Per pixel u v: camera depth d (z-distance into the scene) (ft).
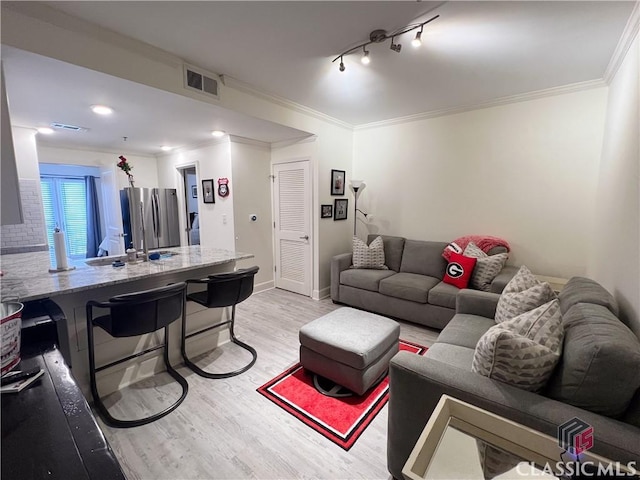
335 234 14.53
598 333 3.75
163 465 5.11
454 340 6.47
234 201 13.62
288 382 7.43
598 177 9.34
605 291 5.66
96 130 11.90
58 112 9.43
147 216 15.96
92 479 2.23
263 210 15.01
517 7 5.72
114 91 7.63
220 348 9.20
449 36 6.77
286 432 5.86
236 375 7.72
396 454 4.70
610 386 3.32
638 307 4.78
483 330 6.84
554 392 3.81
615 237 6.57
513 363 3.90
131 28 6.42
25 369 3.68
